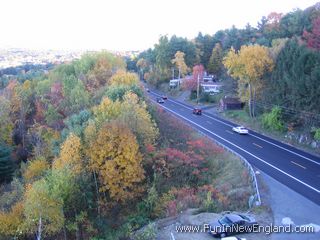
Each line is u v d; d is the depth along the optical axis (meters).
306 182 33.50
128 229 30.03
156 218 31.98
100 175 36.44
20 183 46.12
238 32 120.62
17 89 78.00
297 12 94.31
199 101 89.69
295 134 50.28
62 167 35.88
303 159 41.59
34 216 32.16
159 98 95.12
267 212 27.72
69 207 36.03
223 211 28.91
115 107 43.06
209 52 125.25
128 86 54.84
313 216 26.80
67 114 61.06
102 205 36.03
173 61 112.25
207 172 39.09
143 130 40.31
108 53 79.25
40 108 69.81
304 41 71.31
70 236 35.44
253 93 64.12
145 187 36.94
